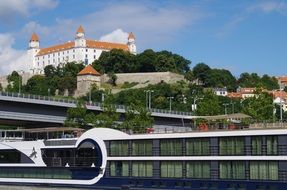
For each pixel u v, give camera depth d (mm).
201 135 43969
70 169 51875
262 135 40906
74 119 85562
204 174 43812
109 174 49188
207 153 43656
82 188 50938
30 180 54469
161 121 112562
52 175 53188
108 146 49469
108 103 90562
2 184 56406
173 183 45344
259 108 99625
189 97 173000
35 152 54438
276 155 40156
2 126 112938
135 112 89000
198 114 108938
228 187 42531
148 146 47000
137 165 47594
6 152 56625
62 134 64438
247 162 41719
